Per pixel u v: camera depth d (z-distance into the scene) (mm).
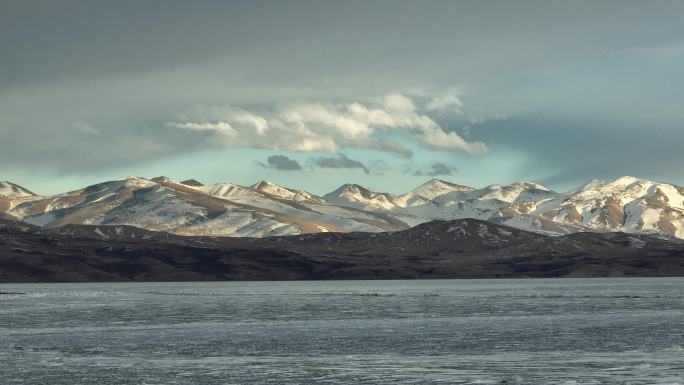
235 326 175125
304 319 195125
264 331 162250
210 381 99875
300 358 119500
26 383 99312
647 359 114562
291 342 141125
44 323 185750
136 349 132125
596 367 107312
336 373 105000
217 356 122500
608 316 194125
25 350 131500
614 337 143750
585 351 124188
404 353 124500
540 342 137250
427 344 136375
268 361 116562
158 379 101562
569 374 101875
